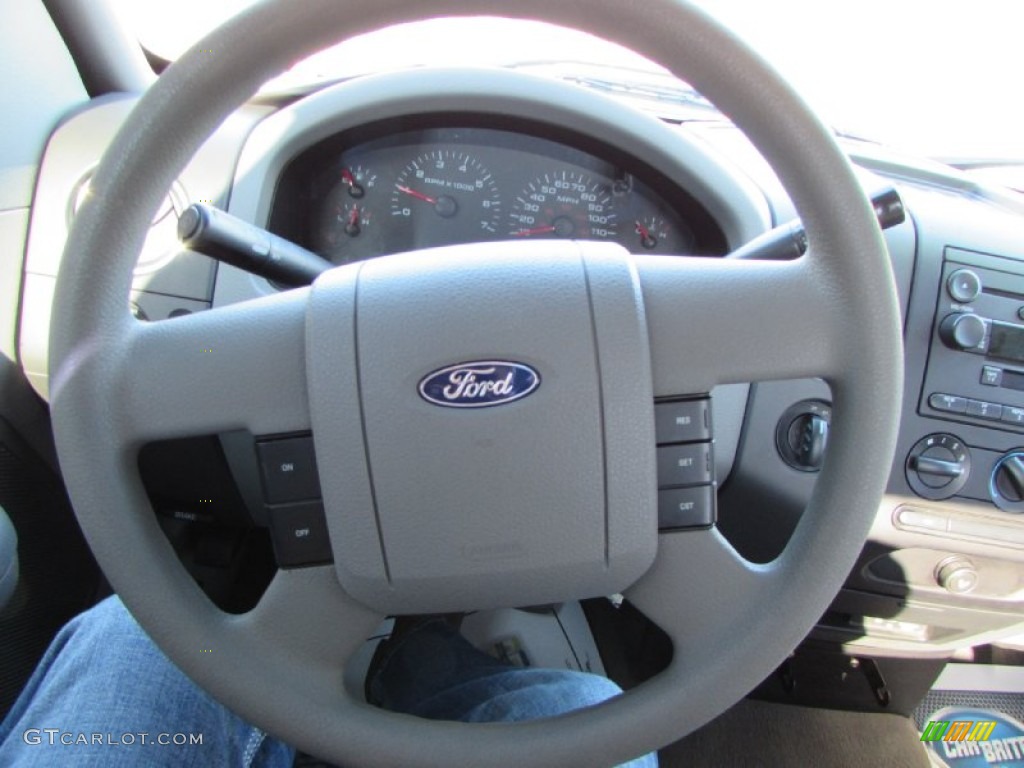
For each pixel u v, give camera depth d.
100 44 1.19
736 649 0.65
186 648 0.63
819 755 1.39
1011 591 1.17
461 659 1.13
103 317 0.60
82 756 0.73
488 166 1.19
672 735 0.65
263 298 0.65
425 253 0.65
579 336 0.61
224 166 1.09
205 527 1.33
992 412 1.03
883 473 0.62
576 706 0.87
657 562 0.66
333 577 0.65
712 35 0.56
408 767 0.63
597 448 0.62
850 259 0.60
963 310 1.03
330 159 1.17
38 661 1.23
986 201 1.24
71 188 1.13
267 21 0.55
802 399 1.01
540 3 0.56
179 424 0.63
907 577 1.17
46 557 1.24
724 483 1.07
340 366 0.61
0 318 1.10
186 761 0.76
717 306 0.62
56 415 0.60
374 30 0.57
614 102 1.10
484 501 0.62
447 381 0.61
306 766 0.96
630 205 1.20
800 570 0.64
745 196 1.08
